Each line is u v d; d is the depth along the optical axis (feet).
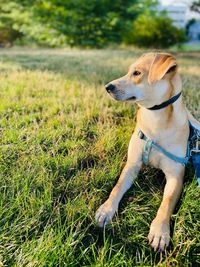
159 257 2.00
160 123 2.41
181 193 2.42
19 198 2.19
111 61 7.64
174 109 2.41
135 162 2.55
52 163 2.62
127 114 3.68
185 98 4.27
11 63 6.41
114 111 3.71
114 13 14.30
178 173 2.42
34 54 8.64
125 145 2.97
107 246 2.02
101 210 2.20
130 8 15.29
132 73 2.48
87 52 10.20
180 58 9.61
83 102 3.88
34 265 1.80
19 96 4.04
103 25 13.91
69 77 5.27
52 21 13.62
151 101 2.39
